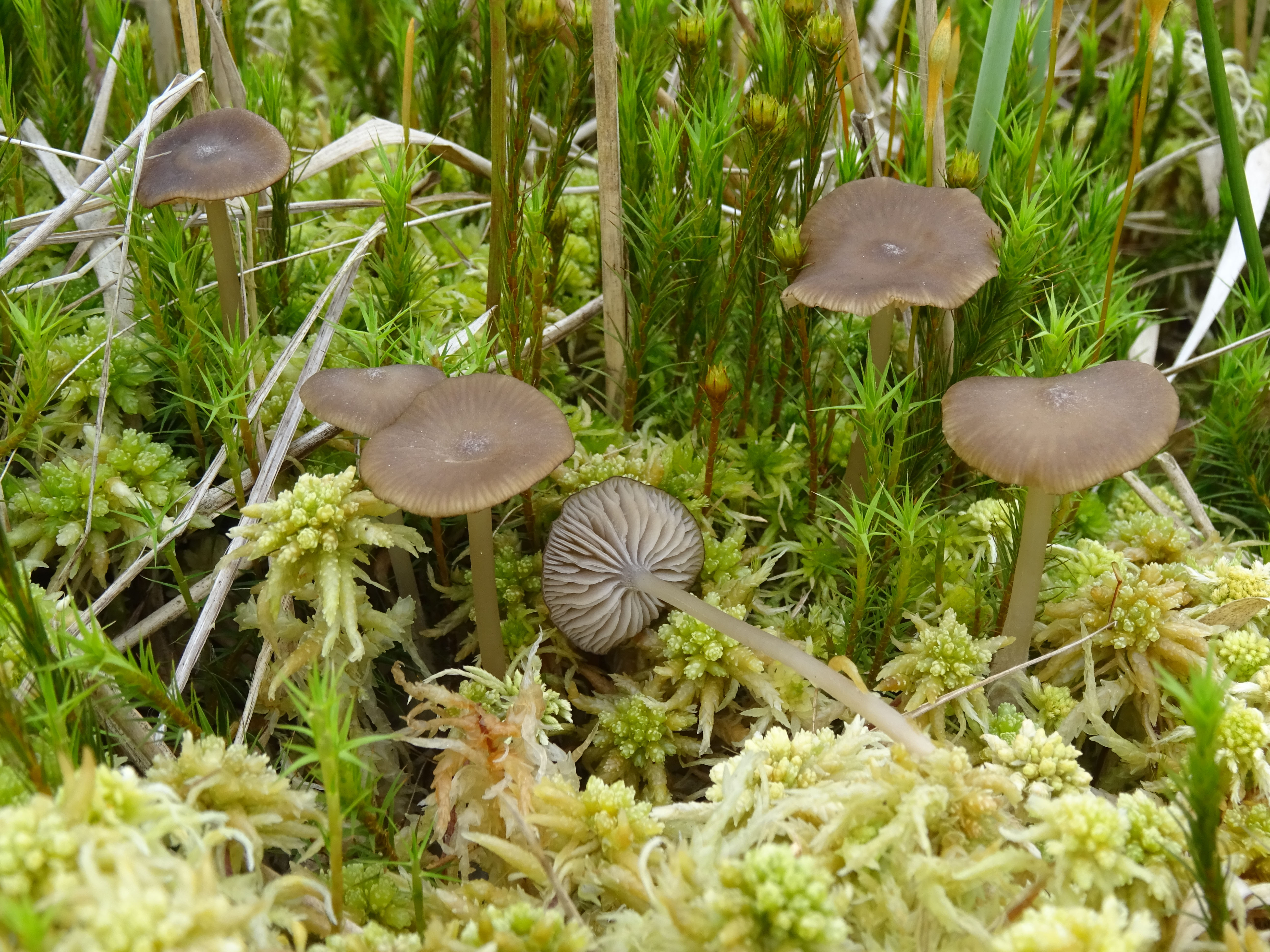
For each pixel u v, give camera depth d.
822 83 0.23
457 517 0.25
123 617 0.24
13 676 0.20
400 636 0.22
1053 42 0.24
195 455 0.25
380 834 0.21
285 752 0.22
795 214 0.26
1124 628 0.22
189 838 0.18
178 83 0.25
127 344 0.25
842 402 0.26
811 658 0.22
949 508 0.25
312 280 0.27
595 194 0.29
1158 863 0.20
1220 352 0.25
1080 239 0.26
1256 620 0.23
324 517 0.21
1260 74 0.33
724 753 0.23
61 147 0.27
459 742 0.21
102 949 0.17
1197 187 0.32
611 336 0.26
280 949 0.18
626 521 0.23
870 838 0.20
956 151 0.26
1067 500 0.23
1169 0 0.22
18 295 0.25
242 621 0.22
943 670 0.22
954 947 0.19
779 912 0.18
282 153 0.23
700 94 0.25
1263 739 0.21
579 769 0.23
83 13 0.28
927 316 0.24
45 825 0.17
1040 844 0.20
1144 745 0.22
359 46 0.32
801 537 0.25
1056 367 0.23
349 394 0.22
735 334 0.27
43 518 0.23
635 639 0.24
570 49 0.25
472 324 0.25
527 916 0.18
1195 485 0.27
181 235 0.23
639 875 0.19
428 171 0.29
